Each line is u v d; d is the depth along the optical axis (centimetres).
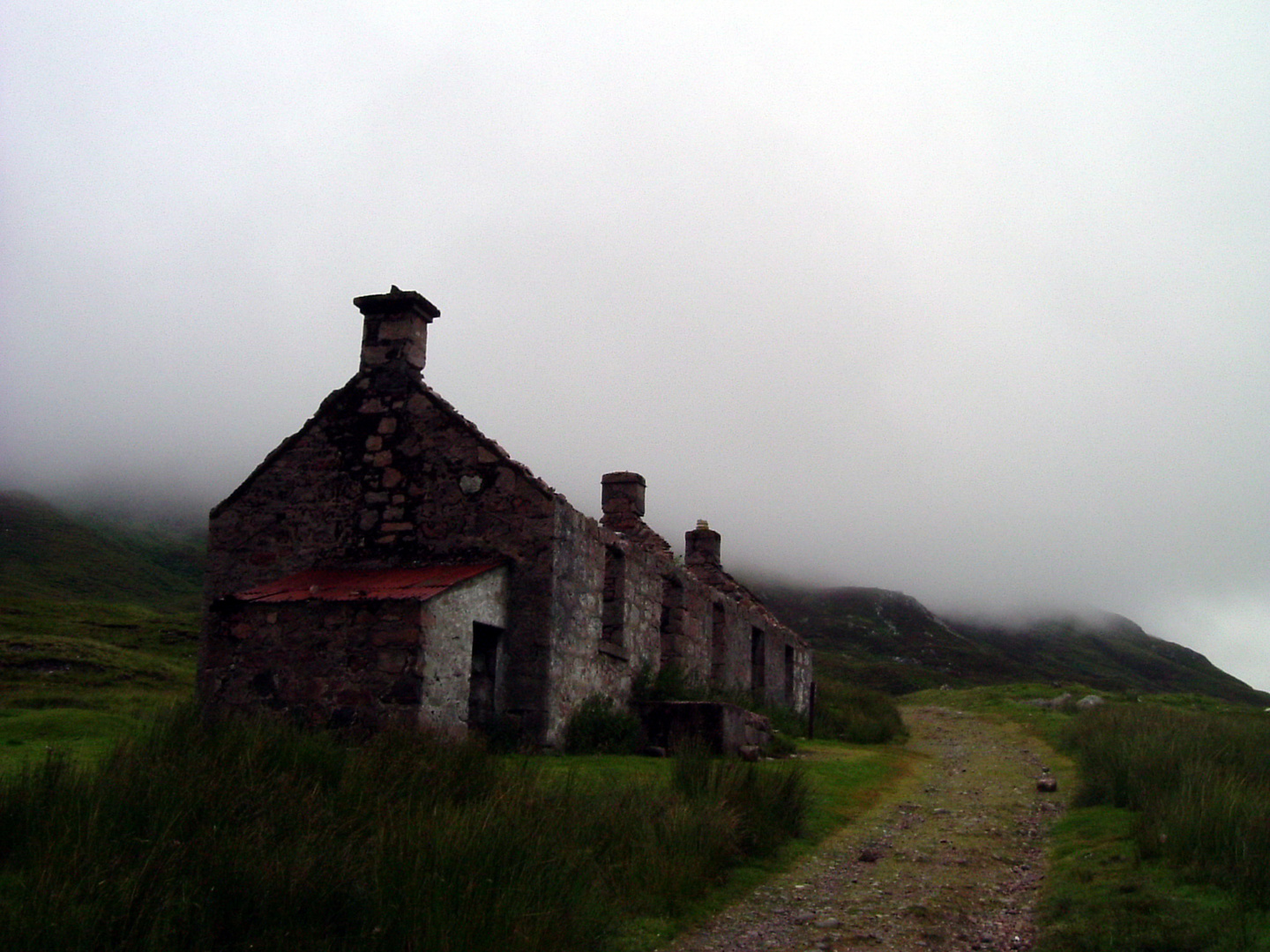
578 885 665
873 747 2034
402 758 863
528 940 574
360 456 1548
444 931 561
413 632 1234
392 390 1558
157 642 3731
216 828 637
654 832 818
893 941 691
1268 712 3177
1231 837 769
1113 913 691
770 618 2658
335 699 1239
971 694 3856
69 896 531
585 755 1419
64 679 2522
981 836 1041
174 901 554
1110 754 1248
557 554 1463
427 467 1518
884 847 981
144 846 621
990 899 806
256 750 830
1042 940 682
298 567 1530
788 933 705
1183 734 1351
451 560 1475
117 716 1361
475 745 941
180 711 916
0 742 1132
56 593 6869
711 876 800
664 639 1938
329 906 594
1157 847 825
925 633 9144
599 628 1603
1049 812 1190
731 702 2005
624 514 2073
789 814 984
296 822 683
